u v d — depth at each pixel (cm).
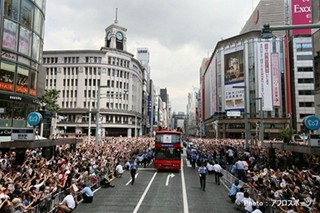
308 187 1305
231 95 10269
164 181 2348
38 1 3384
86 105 9125
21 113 3053
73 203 1284
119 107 9544
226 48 10662
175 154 2922
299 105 8981
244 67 9900
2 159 1836
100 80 9219
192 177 2598
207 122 14750
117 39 10062
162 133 2966
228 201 1623
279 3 9875
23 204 1012
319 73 2739
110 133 9362
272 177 1505
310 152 1819
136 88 10825
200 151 3906
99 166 2195
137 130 10719
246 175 1872
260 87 9319
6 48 2767
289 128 7906
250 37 9831
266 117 9275
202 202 1594
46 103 6222
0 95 2692
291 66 9331
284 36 9375
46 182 1388
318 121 1969
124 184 2188
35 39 3303
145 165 3366
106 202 1568
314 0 2852
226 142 5831
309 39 9075
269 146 2641
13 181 1276
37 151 2391
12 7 2850
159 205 1511
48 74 9356
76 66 9225
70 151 2986
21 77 3002
